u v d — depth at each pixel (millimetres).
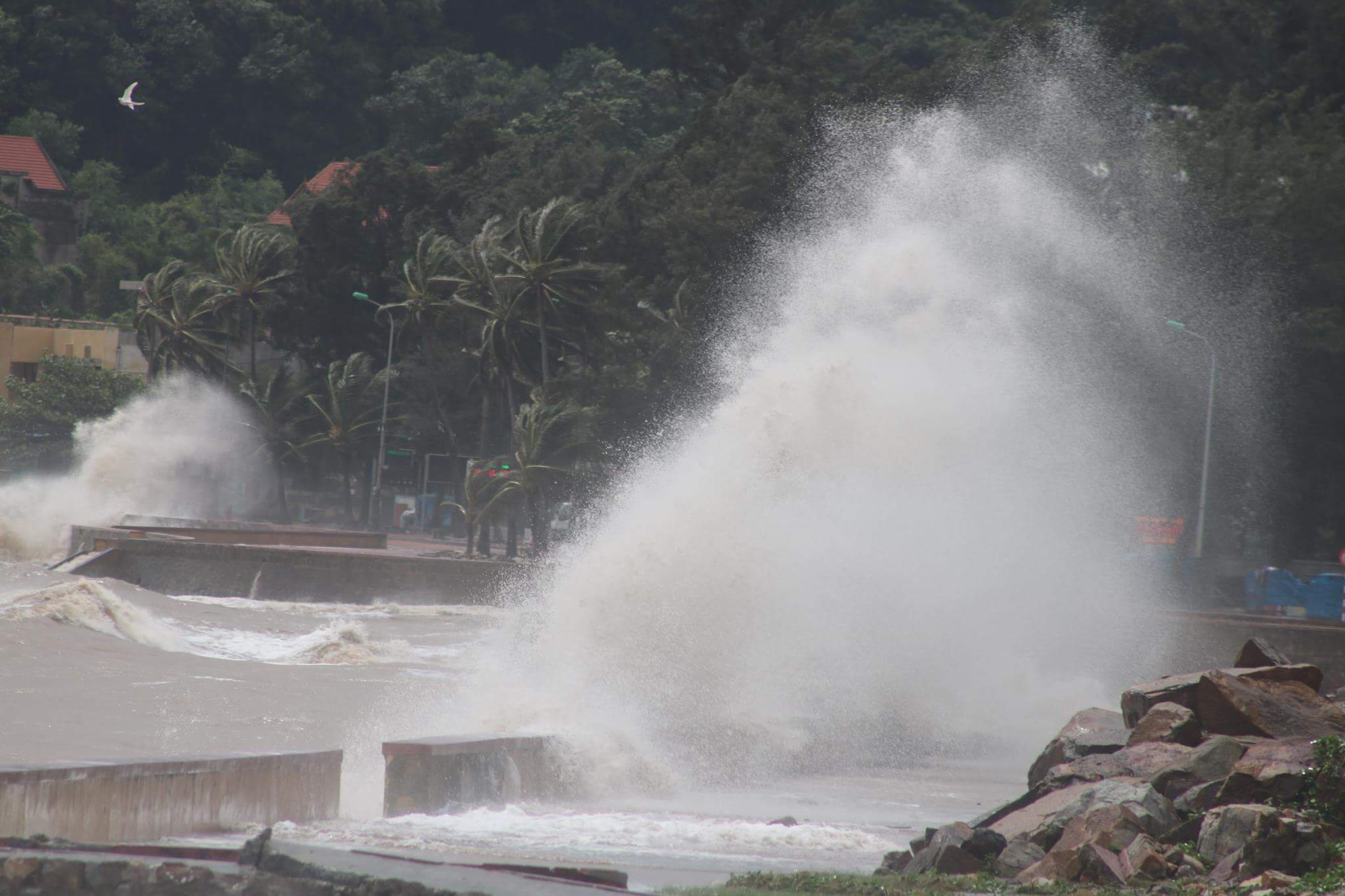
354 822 33906
